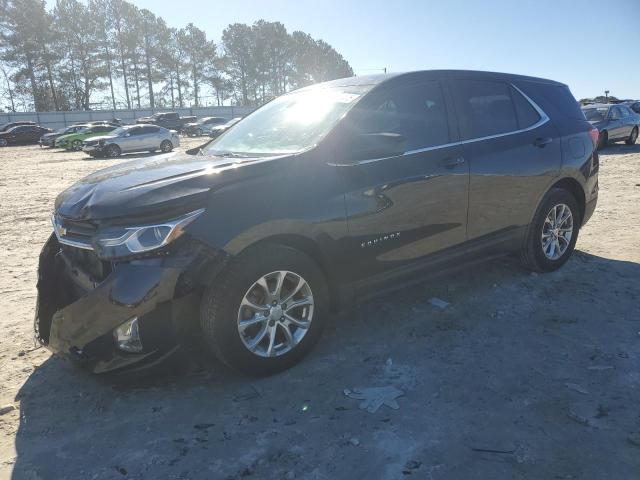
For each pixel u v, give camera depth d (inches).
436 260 158.1
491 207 169.0
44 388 128.7
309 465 98.7
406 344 144.9
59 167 814.5
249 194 120.3
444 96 162.9
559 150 188.2
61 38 2807.6
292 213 123.8
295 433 108.1
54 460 102.5
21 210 399.5
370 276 143.4
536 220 185.8
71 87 2955.2
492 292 179.0
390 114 149.3
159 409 118.2
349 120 140.1
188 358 122.9
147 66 3142.2
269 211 120.9
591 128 206.5
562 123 194.2
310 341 134.0
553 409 113.2
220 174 120.0
